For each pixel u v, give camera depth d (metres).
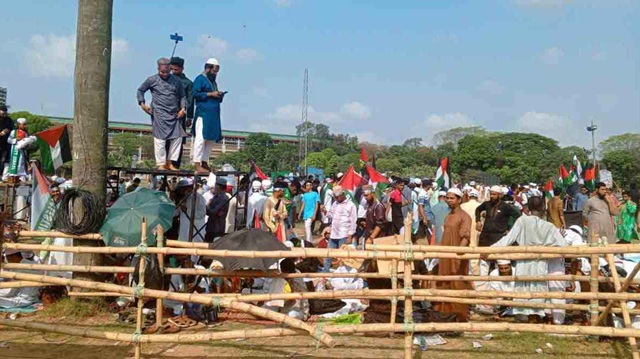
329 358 5.82
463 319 7.23
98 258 7.76
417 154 103.12
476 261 9.28
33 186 8.89
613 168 82.81
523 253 6.07
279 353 5.98
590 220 11.55
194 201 8.64
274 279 7.53
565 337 6.67
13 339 6.42
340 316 7.56
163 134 9.80
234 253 6.24
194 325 7.02
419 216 11.59
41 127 57.53
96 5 7.77
